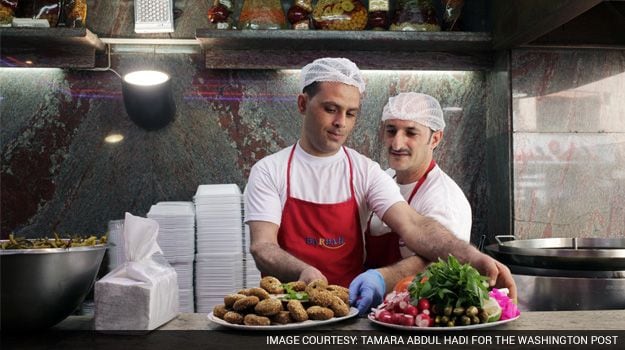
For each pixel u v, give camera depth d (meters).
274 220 2.16
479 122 3.57
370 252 2.41
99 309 1.38
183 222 3.04
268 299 1.39
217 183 3.43
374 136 3.50
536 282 2.41
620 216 3.42
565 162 3.39
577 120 3.40
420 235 1.97
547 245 2.97
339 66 2.08
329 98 2.08
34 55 3.28
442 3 3.50
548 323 1.44
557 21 2.70
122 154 3.39
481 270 1.71
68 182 3.37
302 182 2.21
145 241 1.47
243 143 3.44
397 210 2.10
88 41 3.14
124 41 3.35
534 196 3.37
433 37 3.21
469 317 1.35
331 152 2.20
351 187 2.21
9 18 3.11
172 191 3.41
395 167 2.42
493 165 3.53
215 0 3.23
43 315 1.36
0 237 3.33
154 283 1.40
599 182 3.41
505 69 3.36
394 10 3.37
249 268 3.10
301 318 1.37
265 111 3.45
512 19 3.03
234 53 3.36
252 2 3.23
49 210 3.36
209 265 3.08
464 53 3.47
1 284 1.31
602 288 2.31
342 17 3.22
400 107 2.42
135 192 3.40
